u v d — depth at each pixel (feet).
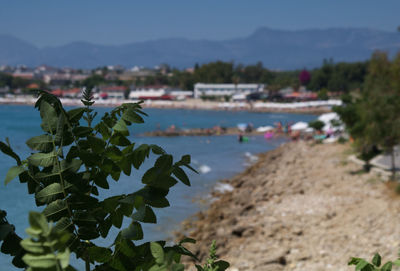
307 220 63.46
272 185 98.58
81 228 5.16
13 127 186.91
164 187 5.16
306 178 99.60
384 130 74.90
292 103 578.66
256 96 655.35
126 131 5.40
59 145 5.22
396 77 86.84
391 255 43.96
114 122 5.74
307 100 614.75
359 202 68.69
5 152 5.08
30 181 5.23
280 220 65.72
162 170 5.16
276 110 545.44
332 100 541.75
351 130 83.30
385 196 69.31
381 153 104.99
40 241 3.34
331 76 627.87
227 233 61.52
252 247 54.44
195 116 445.78
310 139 212.84
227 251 54.13
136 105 5.73
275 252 51.26
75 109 5.53
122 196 5.20
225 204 83.10
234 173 125.90
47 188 5.13
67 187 5.18
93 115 5.63
